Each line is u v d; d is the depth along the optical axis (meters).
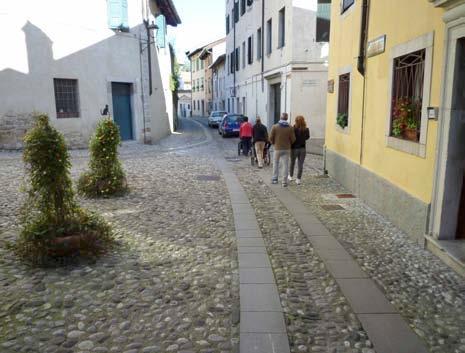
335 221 6.88
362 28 8.10
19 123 14.57
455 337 3.47
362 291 4.25
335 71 10.66
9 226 6.17
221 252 5.34
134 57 17.94
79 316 3.71
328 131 11.45
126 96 18.17
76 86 15.88
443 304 4.02
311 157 15.45
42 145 4.75
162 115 23.23
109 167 8.43
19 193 8.29
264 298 4.06
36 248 4.69
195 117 57.62
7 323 3.58
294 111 18.06
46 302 3.94
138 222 6.60
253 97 25.42
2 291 4.12
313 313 3.82
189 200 8.18
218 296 4.12
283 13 19.12
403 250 5.47
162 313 3.79
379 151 7.39
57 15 14.98
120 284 4.33
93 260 4.85
